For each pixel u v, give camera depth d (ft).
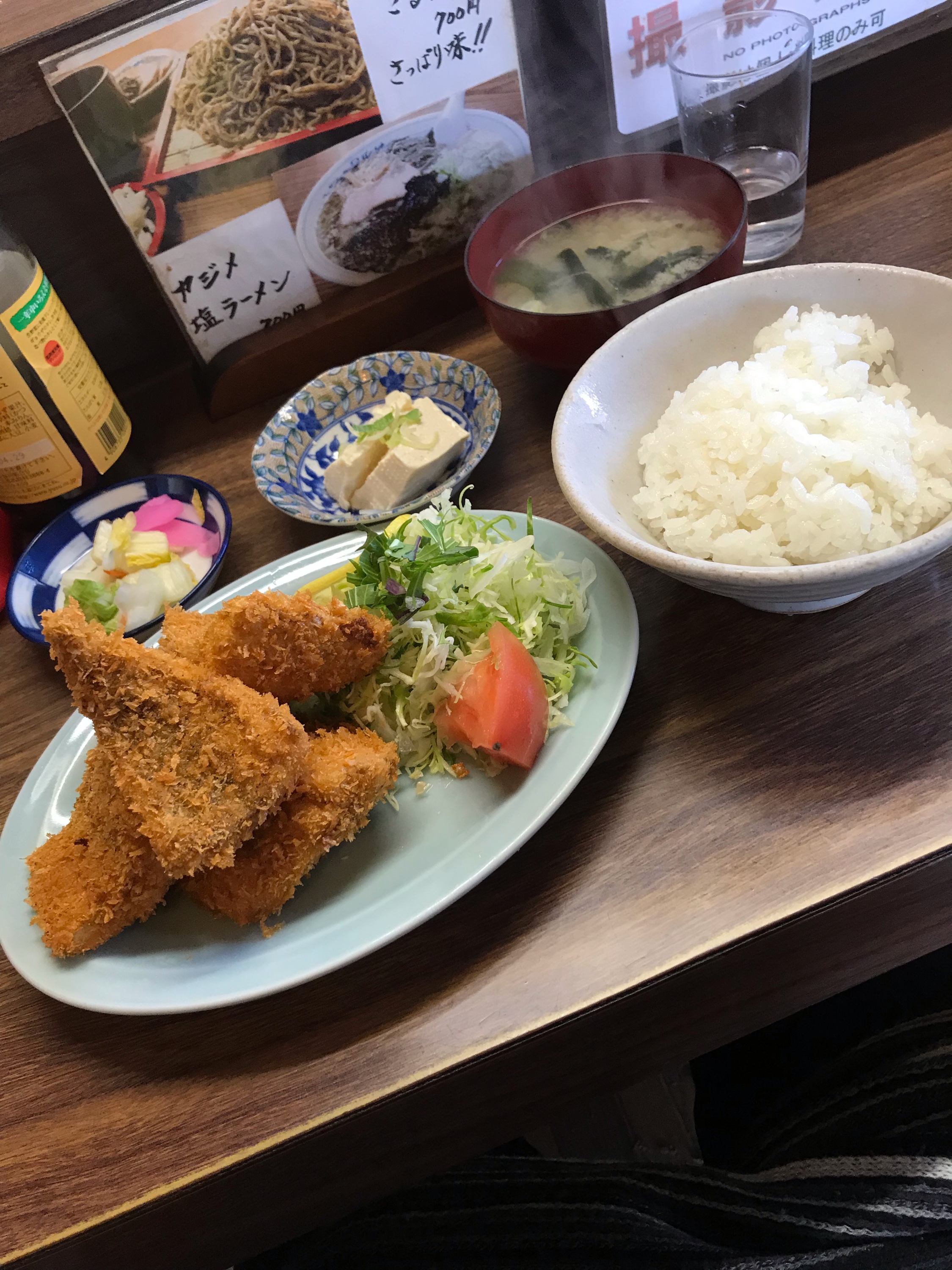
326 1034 0.95
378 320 1.68
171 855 0.95
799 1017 1.30
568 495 1.02
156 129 1.42
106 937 1.01
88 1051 0.99
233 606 1.06
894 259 1.44
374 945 0.92
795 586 0.89
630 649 1.06
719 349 1.21
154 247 1.51
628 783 1.04
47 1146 0.94
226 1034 0.97
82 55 1.34
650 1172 1.18
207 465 1.61
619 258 1.44
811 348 1.10
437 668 1.10
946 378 1.08
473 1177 1.22
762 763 1.01
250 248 1.56
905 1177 1.08
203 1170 0.89
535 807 0.98
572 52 1.56
